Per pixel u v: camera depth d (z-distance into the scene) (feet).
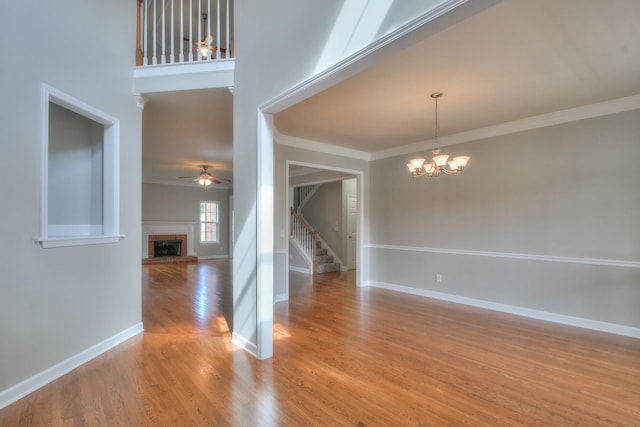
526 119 14.03
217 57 11.28
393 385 8.14
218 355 9.89
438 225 17.47
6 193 7.23
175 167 26.89
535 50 8.50
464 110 12.98
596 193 12.37
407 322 13.23
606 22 7.32
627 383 8.30
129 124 11.39
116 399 7.42
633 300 11.55
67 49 8.88
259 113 9.80
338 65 7.13
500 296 14.96
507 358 9.77
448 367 9.16
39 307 7.96
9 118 7.31
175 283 21.45
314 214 30.48
